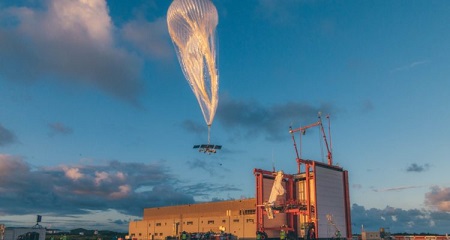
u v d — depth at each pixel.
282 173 70.12
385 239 74.62
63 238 98.19
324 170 71.31
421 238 78.94
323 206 68.62
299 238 72.94
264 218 73.38
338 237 68.44
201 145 37.25
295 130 89.38
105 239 104.75
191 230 92.06
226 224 84.19
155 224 102.12
